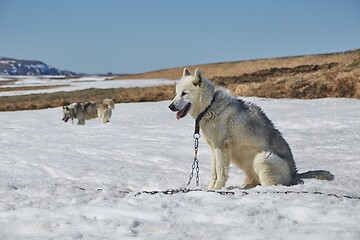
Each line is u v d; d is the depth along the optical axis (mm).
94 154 10453
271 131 6793
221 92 6875
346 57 50469
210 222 4703
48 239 4367
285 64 53938
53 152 10688
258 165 6570
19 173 8414
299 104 21844
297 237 4000
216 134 6762
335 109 18812
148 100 32438
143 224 4637
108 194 6215
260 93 29188
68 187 6754
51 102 33281
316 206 4883
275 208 4914
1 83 70062
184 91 6875
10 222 4957
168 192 6168
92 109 22812
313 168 8172
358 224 4273
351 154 9727
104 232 4516
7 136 14336
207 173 8078
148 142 12312
